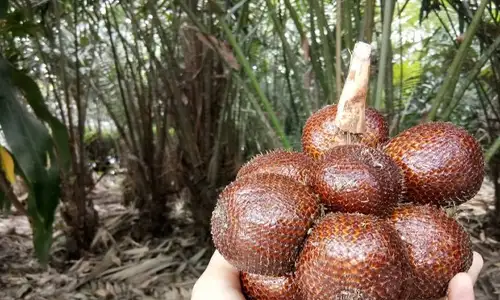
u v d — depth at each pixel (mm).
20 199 1099
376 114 230
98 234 878
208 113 821
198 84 805
